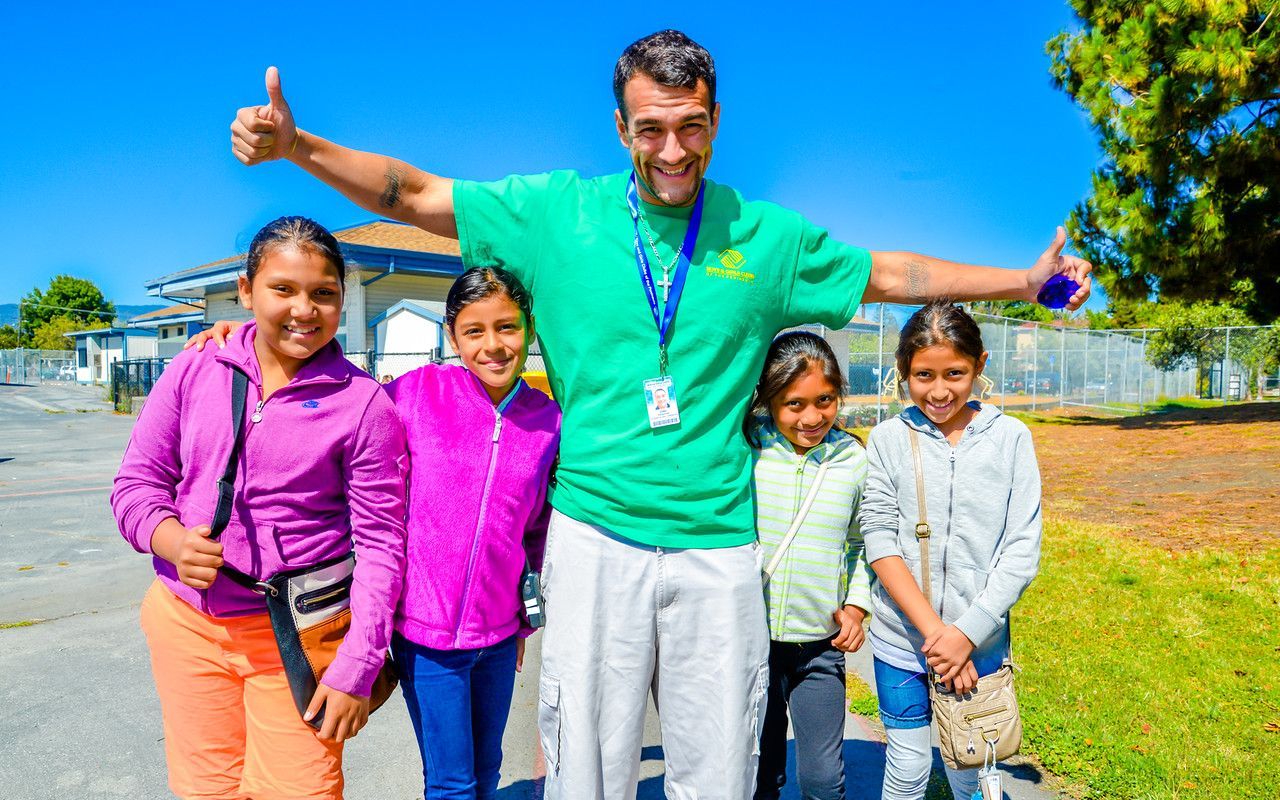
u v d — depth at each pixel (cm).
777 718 255
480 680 235
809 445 249
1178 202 1562
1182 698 370
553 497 225
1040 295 237
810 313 235
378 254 1573
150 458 200
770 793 257
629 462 208
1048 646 438
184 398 201
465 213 224
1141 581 556
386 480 206
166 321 3428
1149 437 1481
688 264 211
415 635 216
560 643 213
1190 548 651
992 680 230
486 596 222
